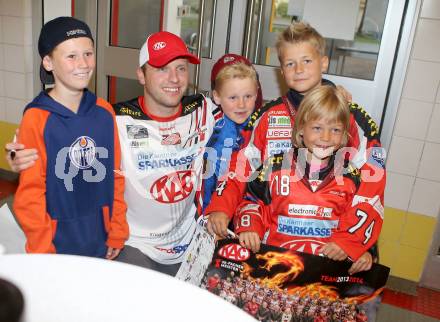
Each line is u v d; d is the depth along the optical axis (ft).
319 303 3.87
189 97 5.22
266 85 8.04
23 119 4.19
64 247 4.42
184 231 5.10
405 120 7.52
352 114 4.51
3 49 10.43
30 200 4.17
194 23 8.43
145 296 2.39
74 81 4.19
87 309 2.28
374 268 3.84
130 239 4.95
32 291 2.33
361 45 7.52
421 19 7.04
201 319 2.28
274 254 3.92
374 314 3.85
